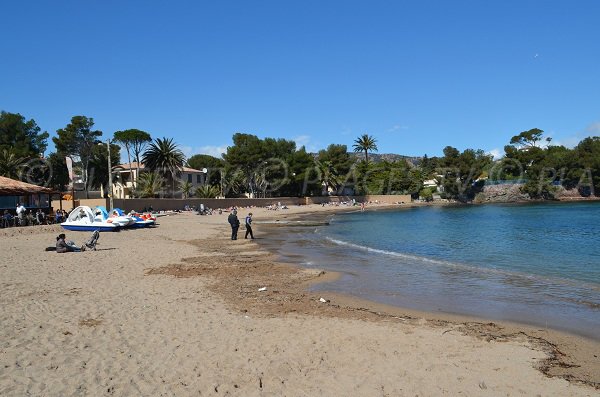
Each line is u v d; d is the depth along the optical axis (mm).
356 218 58219
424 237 32781
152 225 38562
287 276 16109
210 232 34312
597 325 10367
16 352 7254
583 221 48844
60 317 9414
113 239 26953
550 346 8672
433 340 8867
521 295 13625
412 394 6355
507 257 22266
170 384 6332
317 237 32219
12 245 22328
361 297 13234
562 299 13117
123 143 89750
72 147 84500
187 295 12203
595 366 7641
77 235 28438
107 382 6285
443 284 15273
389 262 20219
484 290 14328
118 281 13719
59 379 6301
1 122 67438
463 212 72375
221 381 6543
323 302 12039
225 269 16969
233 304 11422
